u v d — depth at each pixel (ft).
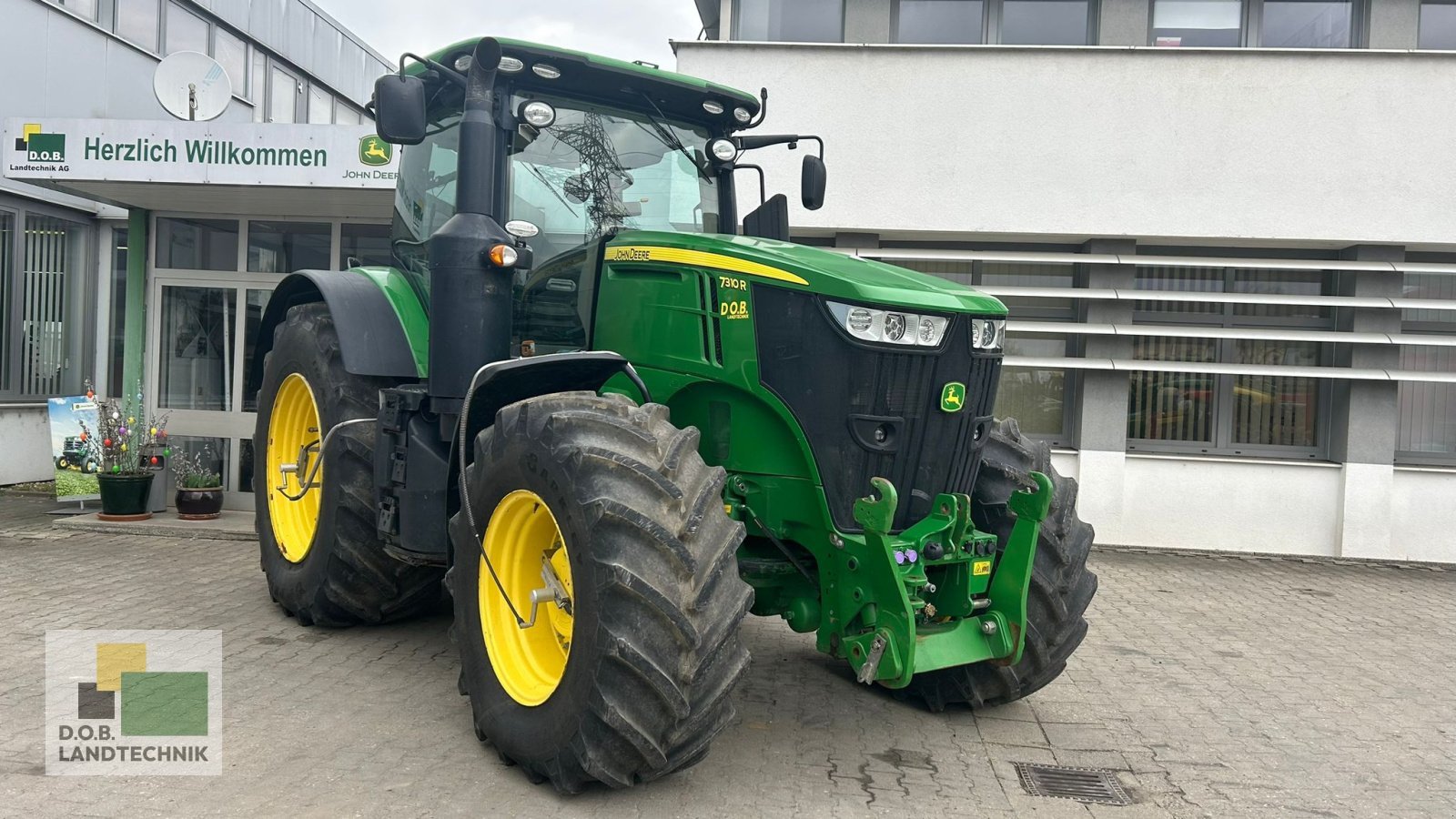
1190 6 29.66
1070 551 13.79
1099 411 28.55
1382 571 26.84
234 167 23.85
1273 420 29.45
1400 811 11.57
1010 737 13.56
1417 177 27.55
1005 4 29.89
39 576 20.02
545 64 13.83
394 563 16.15
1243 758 13.14
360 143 23.63
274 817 9.95
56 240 33.32
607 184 14.65
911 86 28.30
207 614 17.60
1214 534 28.63
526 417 11.16
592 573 9.96
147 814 9.91
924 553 11.76
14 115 31.42
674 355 12.46
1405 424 29.25
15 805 10.01
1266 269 29.07
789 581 12.75
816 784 11.57
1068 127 28.09
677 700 9.81
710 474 10.70
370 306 15.96
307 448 17.69
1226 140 27.84
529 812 10.34
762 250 12.13
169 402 28.07
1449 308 27.81
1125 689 16.07
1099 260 28.04
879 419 11.51
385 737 12.28
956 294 12.25
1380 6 28.78
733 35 30.19
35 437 32.99
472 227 12.94
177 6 39.22
